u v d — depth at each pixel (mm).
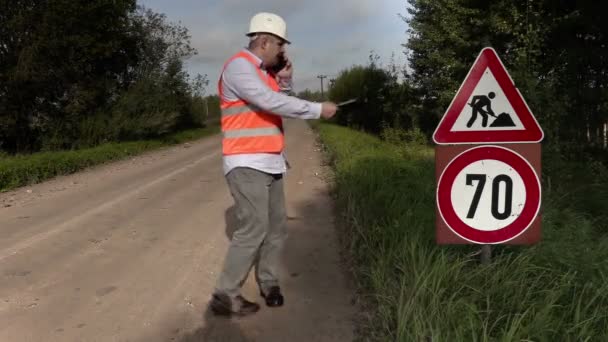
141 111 20219
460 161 3408
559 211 4922
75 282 4363
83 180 10367
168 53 22266
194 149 18125
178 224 6227
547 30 11523
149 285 4273
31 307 3871
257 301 3863
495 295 3350
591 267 3619
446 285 3420
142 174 11047
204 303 3896
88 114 18141
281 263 4672
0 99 15930
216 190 8539
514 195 3400
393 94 22016
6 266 4801
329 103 3357
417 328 2869
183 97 24719
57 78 16609
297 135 22391
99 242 5531
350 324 3492
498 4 13766
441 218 3455
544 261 3719
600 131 10523
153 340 3355
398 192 6008
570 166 6355
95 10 16469
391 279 3785
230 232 5797
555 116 7176
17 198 8383
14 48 15812
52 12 15406
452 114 3389
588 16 11422
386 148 10930
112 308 3840
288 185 8555
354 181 6883
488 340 2855
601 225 5148
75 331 3484
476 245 4031
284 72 3672
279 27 3334
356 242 4953
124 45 19781
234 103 3342
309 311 3699
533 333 2914
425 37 18250
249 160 3346
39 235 5863
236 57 3318
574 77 11180
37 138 17172
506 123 3359
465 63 15539
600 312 3127
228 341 3316
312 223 6027
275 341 3303
